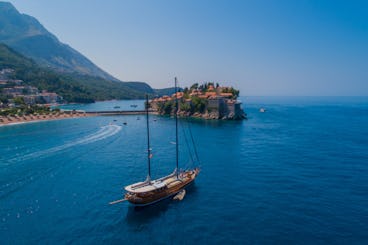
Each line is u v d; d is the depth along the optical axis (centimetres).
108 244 3544
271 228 3869
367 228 3844
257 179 5981
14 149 9388
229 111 19188
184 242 3559
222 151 8869
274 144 9862
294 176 6138
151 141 11088
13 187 5625
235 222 4066
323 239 3581
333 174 6250
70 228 3956
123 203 4838
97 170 6850
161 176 6331
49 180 6072
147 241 3597
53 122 18512
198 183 5825
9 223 4106
